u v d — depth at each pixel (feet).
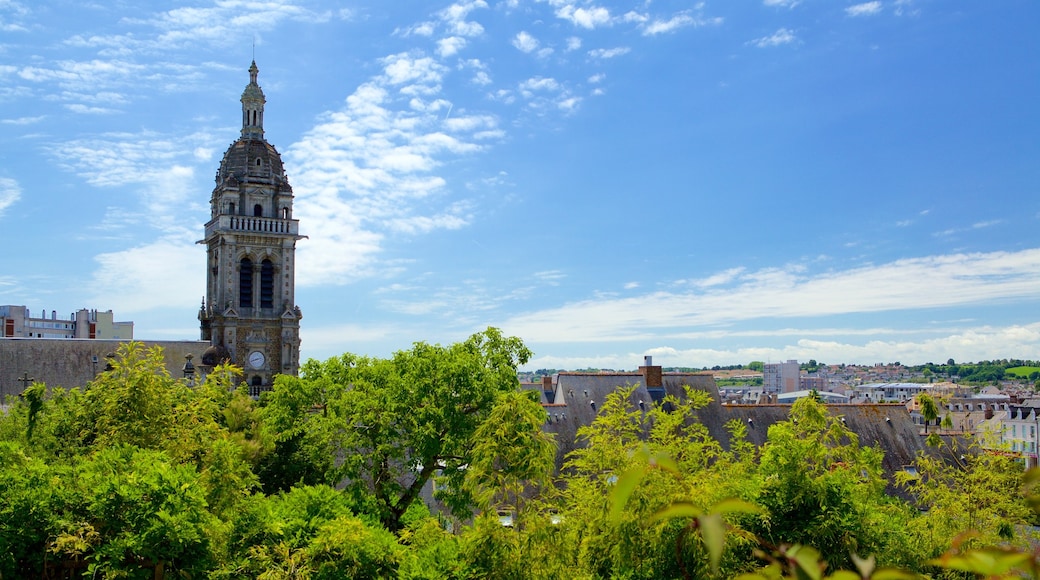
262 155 318.45
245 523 92.32
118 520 80.02
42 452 119.75
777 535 87.92
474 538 79.82
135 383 105.40
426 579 86.89
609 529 80.69
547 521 81.00
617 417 93.35
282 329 311.06
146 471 85.05
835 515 88.43
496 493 85.46
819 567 15.65
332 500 103.40
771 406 217.97
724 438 207.00
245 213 312.29
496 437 81.20
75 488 84.43
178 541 79.15
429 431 122.31
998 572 14.94
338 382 142.72
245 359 305.94
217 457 95.45
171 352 292.61
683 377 224.33
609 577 83.82
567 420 200.64
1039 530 101.50
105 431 104.53
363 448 143.13
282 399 146.10
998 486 102.27
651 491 77.10
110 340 285.43
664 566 78.33
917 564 91.91
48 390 264.72
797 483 90.68
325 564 86.79
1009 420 352.69
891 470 200.75
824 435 101.65
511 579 77.92
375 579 87.35
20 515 78.13
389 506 130.82
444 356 132.26
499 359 138.72
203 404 111.96
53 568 82.33
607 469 90.74
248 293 310.86
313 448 136.36
